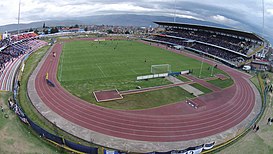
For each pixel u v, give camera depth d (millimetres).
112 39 121125
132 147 26594
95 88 44531
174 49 99500
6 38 83750
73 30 149750
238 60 76438
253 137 30375
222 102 42156
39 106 35594
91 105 36719
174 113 35844
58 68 58000
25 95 39625
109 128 30266
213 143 26656
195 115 35781
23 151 23578
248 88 52594
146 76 52062
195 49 95562
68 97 39500
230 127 33125
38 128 26594
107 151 24016
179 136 29594
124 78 52031
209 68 67875
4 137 25625
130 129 30328
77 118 32406
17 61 62969
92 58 71688
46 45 94125
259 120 35844
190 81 53188
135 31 170000
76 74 53344
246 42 86375
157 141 28141
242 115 37531
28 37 101562
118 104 37688
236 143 28578
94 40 113688
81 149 24094
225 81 56094
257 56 84250
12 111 32438
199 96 44125
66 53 78375
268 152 27016
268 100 45719
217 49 91000
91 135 28438
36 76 50344
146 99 40625
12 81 46031
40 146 24797
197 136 29922
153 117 34000
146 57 77938
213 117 35719
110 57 74625
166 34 123625
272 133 31797
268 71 72125
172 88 47406
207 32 108875
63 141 24781
